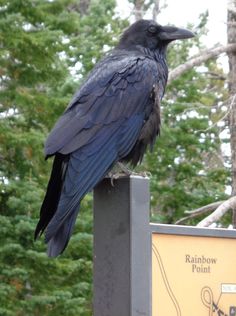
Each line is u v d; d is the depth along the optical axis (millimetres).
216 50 12602
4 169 14242
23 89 14219
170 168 19812
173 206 19297
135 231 5711
